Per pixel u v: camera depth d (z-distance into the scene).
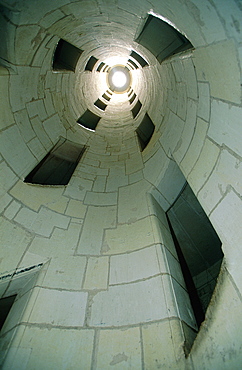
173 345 1.99
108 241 3.53
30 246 3.29
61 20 3.63
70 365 2.04
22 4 2.85
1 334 2.47
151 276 2.73
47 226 3.68
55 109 5.37
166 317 2.24
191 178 2.88
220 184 2.21
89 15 3.76
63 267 3.13
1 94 3.48
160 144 4.62
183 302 2.52
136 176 4.87
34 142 4.41
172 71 3.73
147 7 2.74
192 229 4.42
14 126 3.87
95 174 5.43
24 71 3.83
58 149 5.43
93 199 4.57
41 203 3.96
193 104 2.94
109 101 9.18
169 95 4.39
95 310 2.56
